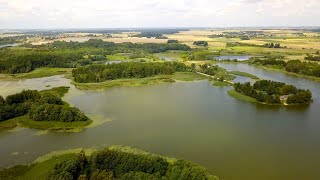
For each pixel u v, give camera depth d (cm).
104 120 11669
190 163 7400
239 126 11181
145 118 11950
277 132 10662
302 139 10081
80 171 7300
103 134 10312
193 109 13162
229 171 7956
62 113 11288
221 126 11162
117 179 7019
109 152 7662
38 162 8350
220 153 8988
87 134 10319
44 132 10506
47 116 11350
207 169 8019
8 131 10625
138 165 7288
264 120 11869
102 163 7494
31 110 11650
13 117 11712
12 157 8688
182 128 10912
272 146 9525
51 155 8756
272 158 8744
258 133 10538
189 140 9862
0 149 9219
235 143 9694
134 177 6794
